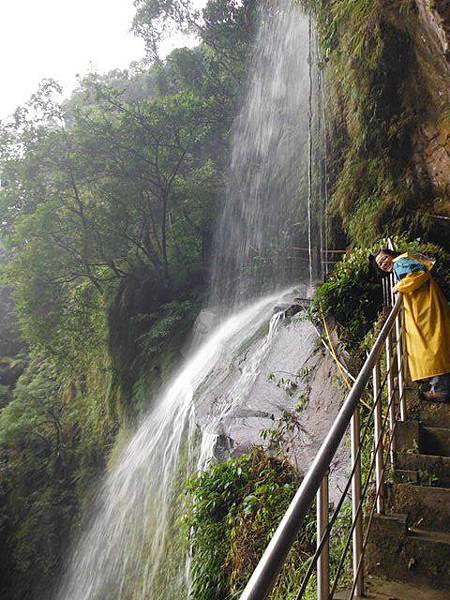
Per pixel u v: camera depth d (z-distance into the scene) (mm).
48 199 15156
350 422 2553
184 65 19625
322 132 10875
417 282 3850
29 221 14359
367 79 7840
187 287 16422
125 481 11062
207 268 16750
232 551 5230
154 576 7902
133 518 9789
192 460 8016
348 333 5805
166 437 9781
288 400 6137
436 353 3736
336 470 4727
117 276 16391
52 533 13227
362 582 2555
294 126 14430
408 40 7098
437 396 3920
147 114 15867
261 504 5305
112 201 15711
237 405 6918
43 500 14133
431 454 3645
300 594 1778
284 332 7027
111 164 15625
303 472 5434
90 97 16531
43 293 15172
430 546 2740
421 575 2689
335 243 10172
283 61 15398
